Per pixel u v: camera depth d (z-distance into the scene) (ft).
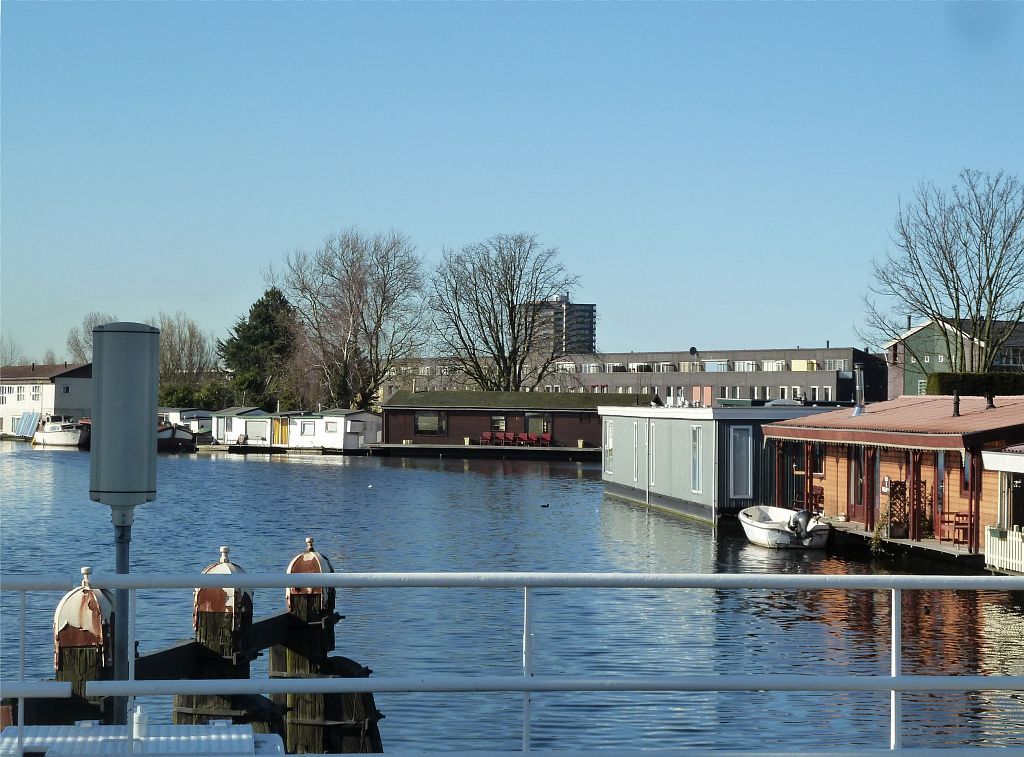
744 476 137.18
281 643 42.78
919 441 102.47
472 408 312.71
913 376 276.00
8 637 66.23
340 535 129.08
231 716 37.55
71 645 29.94
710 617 73.41
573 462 289.74
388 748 45.70
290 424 333.62
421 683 18.92
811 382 400.06
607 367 461.78
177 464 274.98
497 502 172.86
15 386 467.11
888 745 45.68
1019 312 198.08
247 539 125.39
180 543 122.01
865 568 100.27
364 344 327.67
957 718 49.70
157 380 25.40
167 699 50.39
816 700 52.65
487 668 59.16
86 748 20.99
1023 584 18.90
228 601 37.86
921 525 109.29
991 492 99.09
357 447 323.16
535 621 71.15
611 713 50.70
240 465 271.08
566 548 116.67
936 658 62.28
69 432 366.63
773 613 75.10
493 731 48.03
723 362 426.51
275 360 394.73
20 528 136.46
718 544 119.75
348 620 71.15
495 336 331.16
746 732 47.67
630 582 18.86
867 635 68.49
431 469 257.96
